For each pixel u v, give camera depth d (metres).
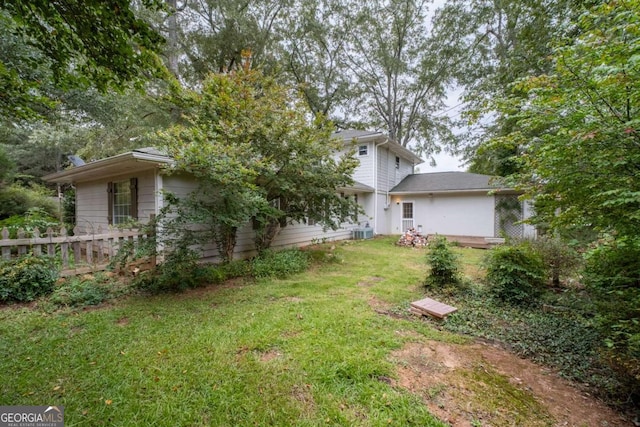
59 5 1.92
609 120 2.32
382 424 1.87
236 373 2.35
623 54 2.17
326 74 19.39
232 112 6.21
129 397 2.05
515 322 3.62
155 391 2.12
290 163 6.23
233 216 5.05
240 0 12.08
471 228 12.76
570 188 2.67
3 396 2.02
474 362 2.70
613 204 2.22
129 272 5.21
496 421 1.95
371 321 3.46
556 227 3.25
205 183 5.07
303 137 6.44
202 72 13.52
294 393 2.14
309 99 18.61
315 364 2.50
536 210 3.43
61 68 2.40
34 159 19.38
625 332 2.35
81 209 9.46
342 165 7.21
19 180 16.78
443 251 5.05
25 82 2.54
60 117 7.58
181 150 4.58
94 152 12.90
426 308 3.80
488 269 4.67
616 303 2.77
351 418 1.91
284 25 15.40
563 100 2.55
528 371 2.59
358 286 5.11
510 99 3.23
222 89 6.41
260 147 6.31
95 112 8.03
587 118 2.48
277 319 3.45
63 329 3.08
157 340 2.88
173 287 4.68
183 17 12.59
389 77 19.89
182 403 2.00
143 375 2.30
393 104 20.67
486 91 8.98
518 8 8.14
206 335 3.01
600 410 2.10
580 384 2.41
